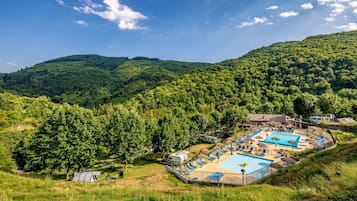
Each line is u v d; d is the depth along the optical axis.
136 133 39.97
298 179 16.30
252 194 12.07
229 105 104.06
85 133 34.53
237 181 21.59
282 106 91.62
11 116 87.62
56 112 34.06
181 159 42.97
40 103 108.81
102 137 39.75
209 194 12.29
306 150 37.59
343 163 15.82
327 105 71.12
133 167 42.00
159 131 48.31
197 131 59.38
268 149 42.12
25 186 15.55
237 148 44.06
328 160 18.84
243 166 31.52
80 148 33.41
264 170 24.05
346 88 94.00
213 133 73.50
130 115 41.59
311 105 73.38
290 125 66.81
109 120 42.44
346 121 58.09
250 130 63.56
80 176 32.81
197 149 54.84
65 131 32.91
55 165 32.41
